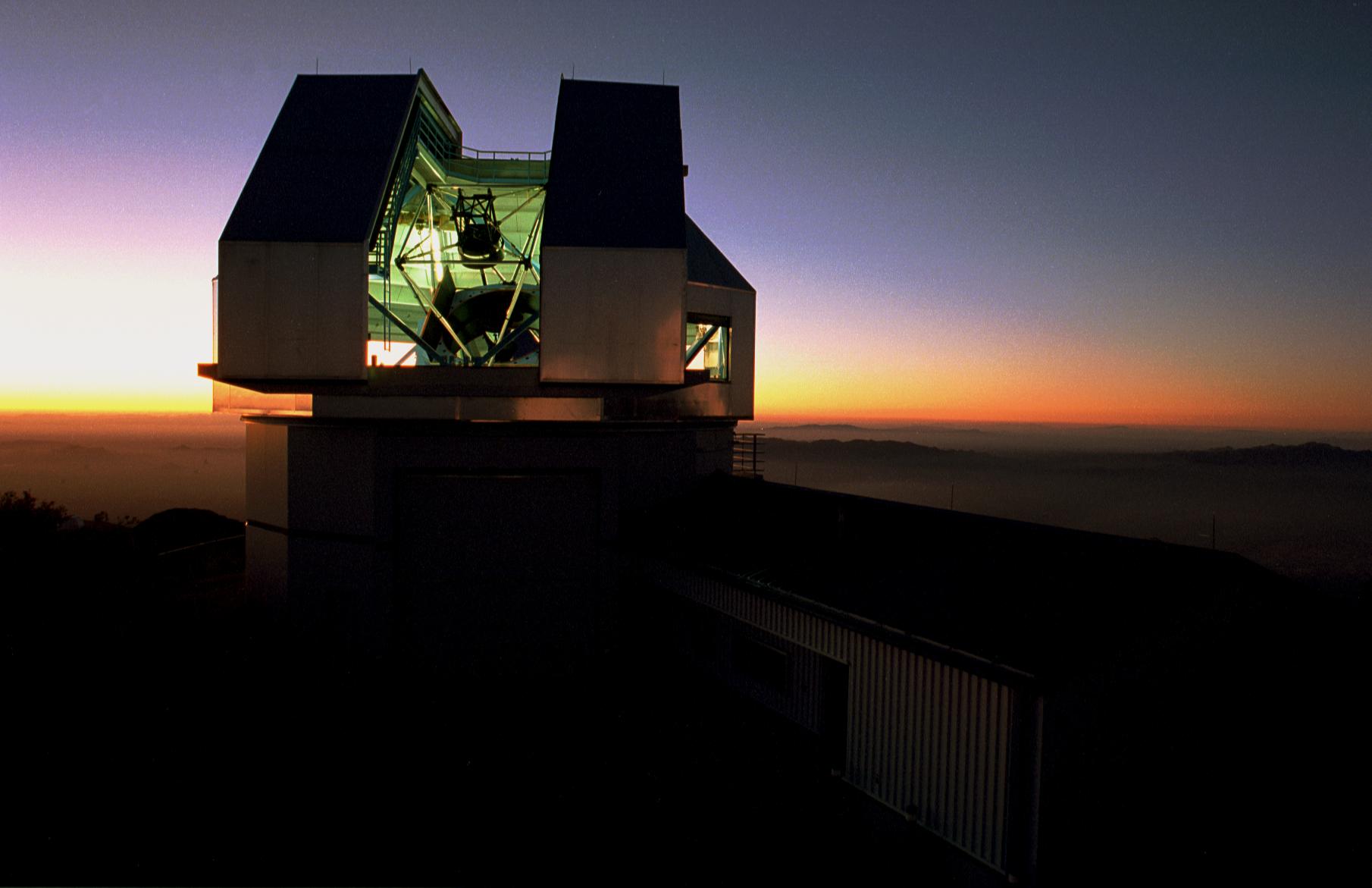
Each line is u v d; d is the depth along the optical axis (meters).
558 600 16.17
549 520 16.11
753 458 23.56
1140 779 9.20
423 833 9.88
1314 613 10.93
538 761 12.01
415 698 14.50
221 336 13.98
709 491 18.91
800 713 12.19
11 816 9.95
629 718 13.70
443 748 12.39
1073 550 11.57
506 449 15.80
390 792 10.91
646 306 14.47
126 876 8.75
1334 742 10.84
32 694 13.82
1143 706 9.17
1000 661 8.69
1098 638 8.91
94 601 19.56
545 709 14.13
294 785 11.05
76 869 8.84
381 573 15.50
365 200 14.66
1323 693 10.94
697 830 10.11
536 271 19.67
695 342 23.02
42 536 25.48
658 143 16.38
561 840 9.82
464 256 18.16
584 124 16.55
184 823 9.95
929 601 10.72
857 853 9.72
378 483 15.44
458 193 18.69
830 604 11.23
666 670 15.56
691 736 12.91
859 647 10.65
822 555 13.59
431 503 15.81
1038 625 9.45
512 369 15.26
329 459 16.09
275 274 14.02
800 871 9.30
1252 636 10.35
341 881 8.80
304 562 16.47
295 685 14.74
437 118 18.22
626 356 14.46
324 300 14.05
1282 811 10.37
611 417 17.55
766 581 12.78
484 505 15.91
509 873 9.09
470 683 15.44
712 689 14.20
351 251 14.00
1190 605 9.55
